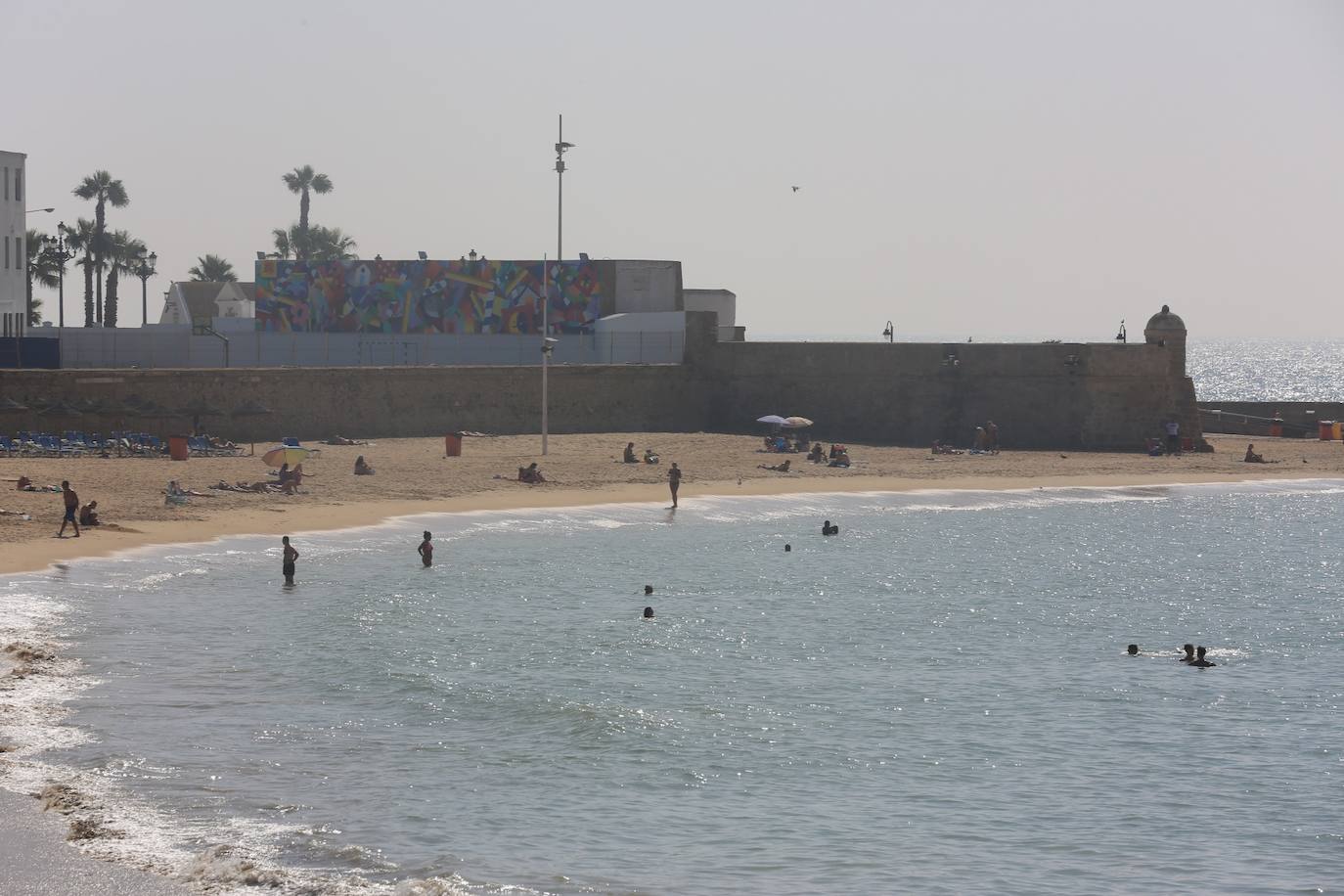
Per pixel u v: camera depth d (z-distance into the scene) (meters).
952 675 39.34
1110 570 58.06
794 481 78.00
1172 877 25.23
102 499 60.28
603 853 25.38
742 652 41.06
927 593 51.62
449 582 49.22
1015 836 27.03
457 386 92.31
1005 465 87.75
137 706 32.31
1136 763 31.69
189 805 26.23
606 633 42.69
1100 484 82.69
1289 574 58.00
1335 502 79.94
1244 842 26.95
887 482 79.69
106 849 23.67
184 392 83.31
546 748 31.03
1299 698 37.56
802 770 30.50
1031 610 49.19
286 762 29.16
